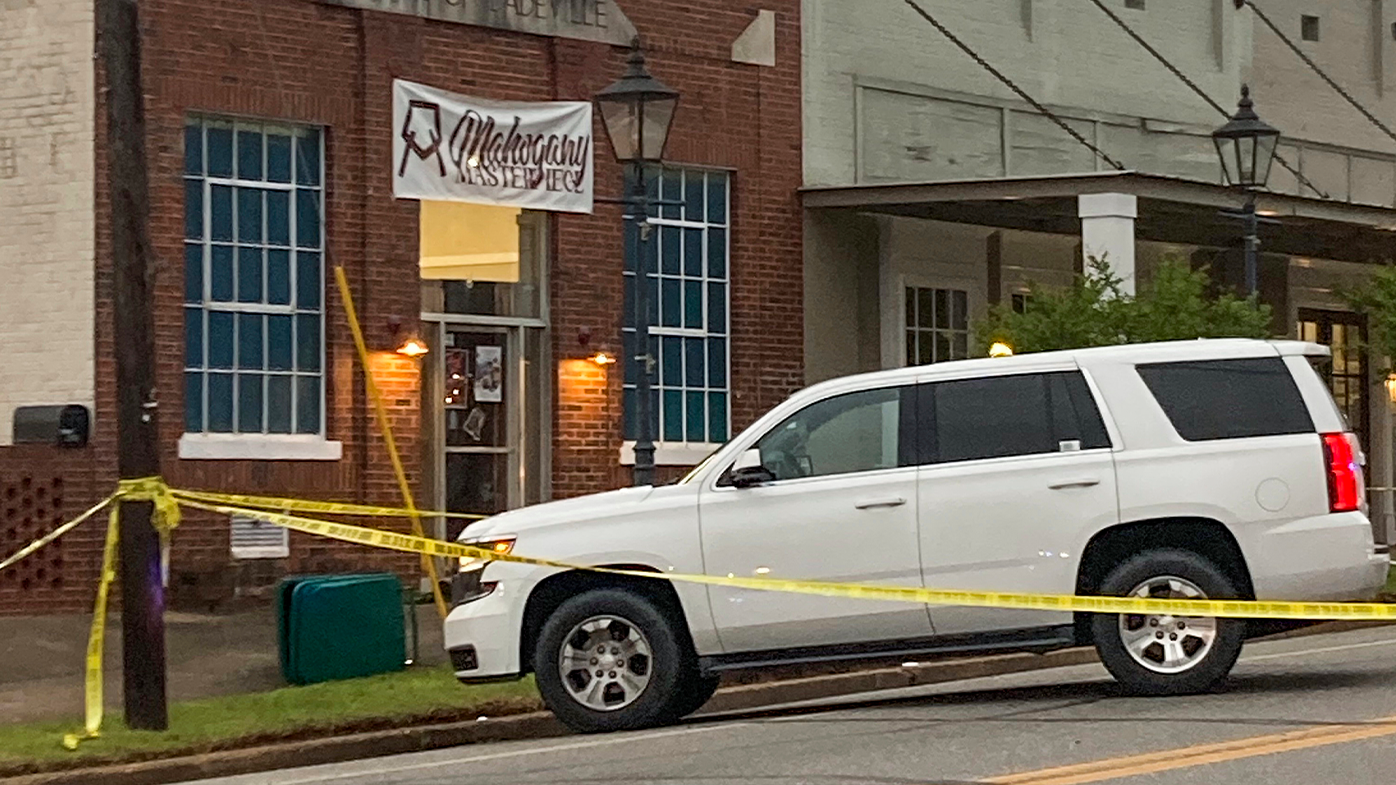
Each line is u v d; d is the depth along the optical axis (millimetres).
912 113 23000
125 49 12352
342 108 18688
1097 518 12273
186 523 17672
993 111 23750
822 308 22188
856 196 21484
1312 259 27406
